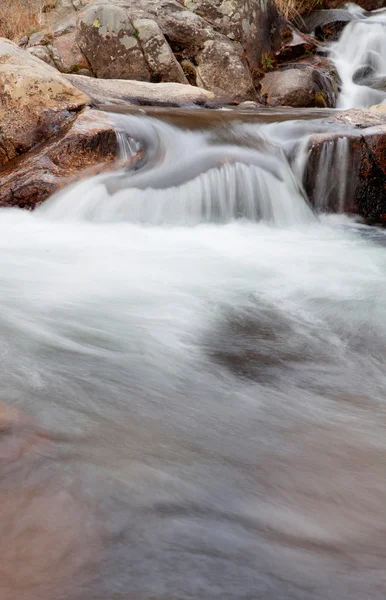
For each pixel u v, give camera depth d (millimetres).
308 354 3219
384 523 1803
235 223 6328
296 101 11227
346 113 7316
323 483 2010
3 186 5930
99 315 3559
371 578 1538
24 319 3383
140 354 3045
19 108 6590
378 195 6699
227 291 4164
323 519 1807
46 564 1502
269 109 9703
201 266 4727
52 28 10531
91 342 3139
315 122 7059
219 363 3041
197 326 3514
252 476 2021
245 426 2402
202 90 9609
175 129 6668
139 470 1980
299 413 2549
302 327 3590
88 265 4602
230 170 6262
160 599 1419
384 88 12562
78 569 1493
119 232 5703
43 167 5969
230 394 2703
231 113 7570
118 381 2711
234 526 1730
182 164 6273
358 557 1624
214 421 2430
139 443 2178
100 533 1635
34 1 11258
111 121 6352
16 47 7145
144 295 3977
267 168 6441
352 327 3621
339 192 6652
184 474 1991
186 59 10953
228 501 1865
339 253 5348
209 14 11406
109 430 2248
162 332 3373
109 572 1491
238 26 11508
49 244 5164
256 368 3014
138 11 10641
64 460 1977
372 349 3322
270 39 12508
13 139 6559
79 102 6840
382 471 2109
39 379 2619
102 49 10023
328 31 14016
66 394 2506
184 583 1477
